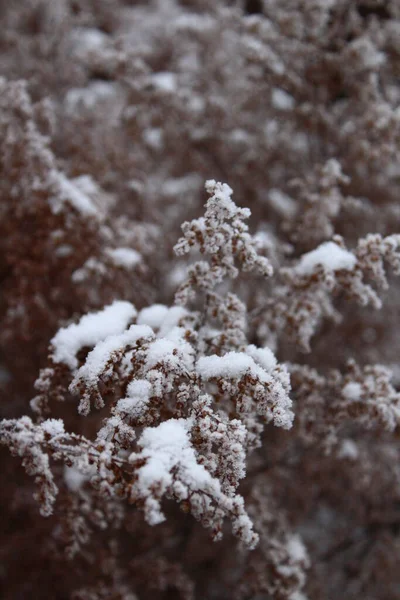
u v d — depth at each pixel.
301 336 3.01
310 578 4.75
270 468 4.33
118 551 4.21
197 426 1.94
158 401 2.00
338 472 4.66
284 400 2.03
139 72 4.56
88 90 5.40
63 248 3.66
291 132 4.80
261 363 2.29
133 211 4.85
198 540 4.69
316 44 4.21
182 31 5.86
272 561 3.34
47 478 1.94
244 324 2.64
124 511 3.86
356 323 5.23
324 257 2.85
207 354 2.54
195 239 2.34
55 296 3.67
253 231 5.06
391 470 4.60
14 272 3.72
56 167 3.93
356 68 4.11
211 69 5.64
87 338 2.48
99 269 3.44
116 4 7.33
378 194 4.96
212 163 5.43
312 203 3.77
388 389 2.82
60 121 4.75
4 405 4.57
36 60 5.45
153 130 5.27
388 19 4.68
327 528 5.50
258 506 3.67
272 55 4.22
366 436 4.42
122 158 4.86
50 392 2.46
